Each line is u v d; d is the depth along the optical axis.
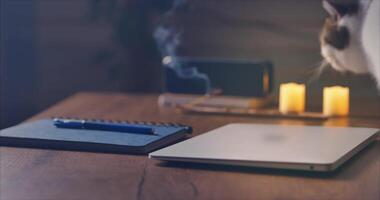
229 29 1.91
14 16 2.52
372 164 1.01
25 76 2.53
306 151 1.01
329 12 1.67
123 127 1.20
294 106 1.54
